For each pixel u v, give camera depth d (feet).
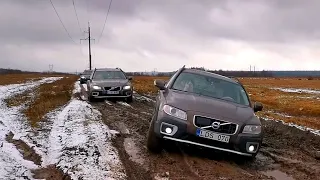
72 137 25.21
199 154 22.11
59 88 91.15
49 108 42.42
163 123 20.67
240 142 20.11
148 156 21.22
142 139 26.12
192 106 20.89
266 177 18.60
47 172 17.80
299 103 75.41
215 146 20.15
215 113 20.52
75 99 57.77
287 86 179.11
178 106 20.94
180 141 20.30
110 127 30.81
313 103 75.41
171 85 24.94
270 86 176.35
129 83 56.13
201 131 20.01
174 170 18.54
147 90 95.81
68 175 17.03
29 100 54.75
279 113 56.75
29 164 18.86
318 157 23.88
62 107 44.75
